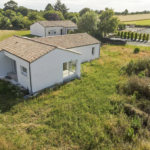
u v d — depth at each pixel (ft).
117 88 50.85
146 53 95.45
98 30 145.59
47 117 36.11
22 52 49.88
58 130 31.78
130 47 114.62
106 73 64.59
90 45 81.61
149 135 30.73
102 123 33.91
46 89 48.57
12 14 280.31
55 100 43.32
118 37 159.94
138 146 27.84
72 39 78.79
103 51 104.12
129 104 40.16
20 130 31.71
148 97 45.01
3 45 59.52
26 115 36.45
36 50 49.11
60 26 163.12
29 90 47.85
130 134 29.35
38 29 157.79
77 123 33.94
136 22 278.26
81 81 56.54
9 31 177.78
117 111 38.34
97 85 52.95
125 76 60.39
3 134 30.42
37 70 46.26
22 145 27.84
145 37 138.51
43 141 29.09
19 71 50.52
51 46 49.62
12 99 43.06
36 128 32.24
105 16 142.10
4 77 57.52
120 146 28.02
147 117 35.14
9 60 58.90
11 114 36.81
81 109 39.11
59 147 27.96
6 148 26.58
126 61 79.61
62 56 52.31
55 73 52.03
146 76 58.65
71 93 47.55
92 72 65.72
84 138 29.60
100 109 39.24
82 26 147.43
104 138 29.71
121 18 349.41
